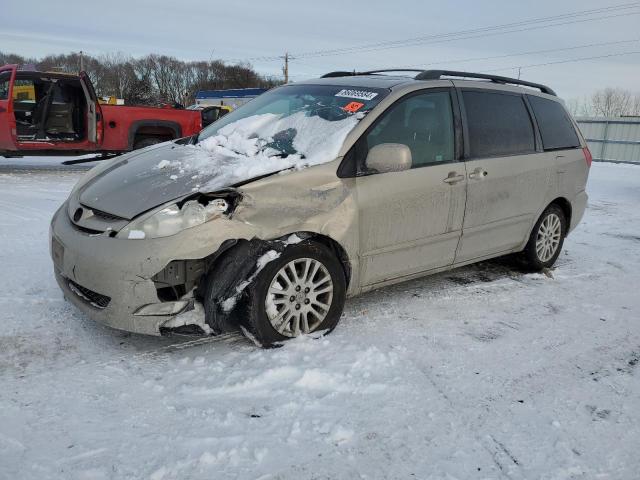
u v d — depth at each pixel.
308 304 3.53
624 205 10.22
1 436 2.49
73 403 2.78
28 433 2.53
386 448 2.58
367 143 3.77
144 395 2.89
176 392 2.93
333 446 2.57
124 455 2.42
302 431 2.66
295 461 2.46
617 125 22.89
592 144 23.69
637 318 4.34
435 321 4.07
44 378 2.99
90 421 2.64
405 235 3.98
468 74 4.73
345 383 3.09
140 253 3.04
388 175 3.83
